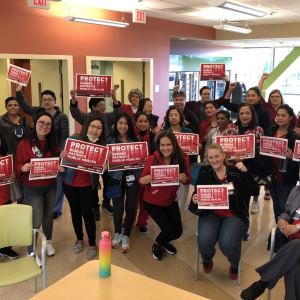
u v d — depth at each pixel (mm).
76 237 3908
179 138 3643
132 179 3484
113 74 8289
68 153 3160
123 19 6961
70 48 6086
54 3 5699
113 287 1839
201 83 11469
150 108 4559
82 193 3344
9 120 3916
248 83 14578
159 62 8117
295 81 13320
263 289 2482
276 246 2633
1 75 6254
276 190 3539
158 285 1867
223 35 9844
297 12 7160
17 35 5262
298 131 3684
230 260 2953
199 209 2887
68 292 1791
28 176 3160
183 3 6109
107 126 4266
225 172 2885
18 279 2328
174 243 3789
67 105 6324
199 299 1750
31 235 2605
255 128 3504
